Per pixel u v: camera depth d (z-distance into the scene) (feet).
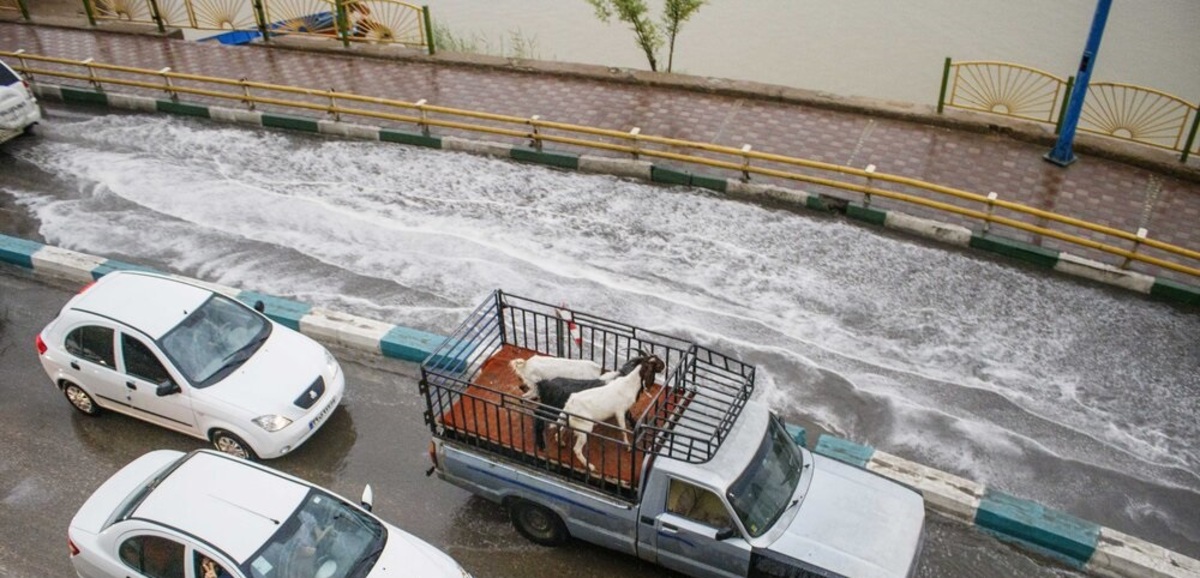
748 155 47.26
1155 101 50.47
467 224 47.37
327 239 46.42
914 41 67.72
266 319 36.04
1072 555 29.14
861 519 26.50
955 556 29.58
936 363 37.99
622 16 61.72
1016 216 45.93
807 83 63.72
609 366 37.35
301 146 55.16
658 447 26.04
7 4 74.23
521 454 27.78
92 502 27.66
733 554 25.86
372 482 32.76
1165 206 46.91
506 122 54.85
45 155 54.34
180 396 32.81
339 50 64.95
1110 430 34.68
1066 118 48.91
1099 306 41.16
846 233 46.19
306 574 25.17
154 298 34.71
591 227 46.96
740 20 73.15
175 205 49.49
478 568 29.30
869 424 34.91
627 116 55.93
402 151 54.34
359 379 37.60
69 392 35.37
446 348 37.27
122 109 59.72
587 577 28.94
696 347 29.68
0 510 31.65
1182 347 38.75
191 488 26.61
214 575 24.84
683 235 46.24
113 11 71.51
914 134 53.47
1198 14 63.72
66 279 43.88
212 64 64.08
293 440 32.73
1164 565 28.12
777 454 27.78
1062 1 70.18
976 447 33.88
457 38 72.49
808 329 39.81
